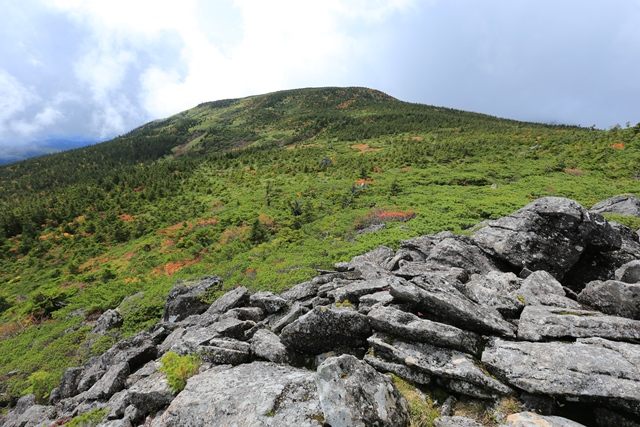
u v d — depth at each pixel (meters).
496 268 14.12
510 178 46.94
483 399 7.14
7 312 31.70
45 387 17.00
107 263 40.16
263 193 54.53
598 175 43.44
